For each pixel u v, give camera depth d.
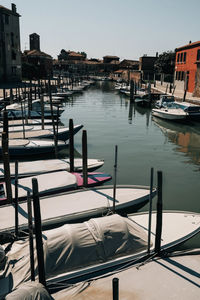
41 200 13.45
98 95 77.12
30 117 33.22
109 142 29.36
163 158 24.39
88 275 9.11
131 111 50.50
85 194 14.19
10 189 13.28
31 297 7.15
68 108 52.88
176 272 9.19
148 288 8.54
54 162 18.34
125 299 8.16
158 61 79.44
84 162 15.38
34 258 9.07
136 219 12.18
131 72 99.94
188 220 12.26
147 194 14.50
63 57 167.62
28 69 89.62
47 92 58.72
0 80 68.88
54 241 9.30
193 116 37.19
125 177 19.70
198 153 26.08
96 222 10.08
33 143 23.28
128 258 9.62
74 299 8.09
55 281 8.75
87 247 9.37
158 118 40.34
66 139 27.14
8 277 8.65
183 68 57.41
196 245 11.83
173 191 17.56
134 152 25.95
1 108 38.75
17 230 11.05
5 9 65.62
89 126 37.19
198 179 19.77
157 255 9.98
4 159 12.93
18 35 73.44
